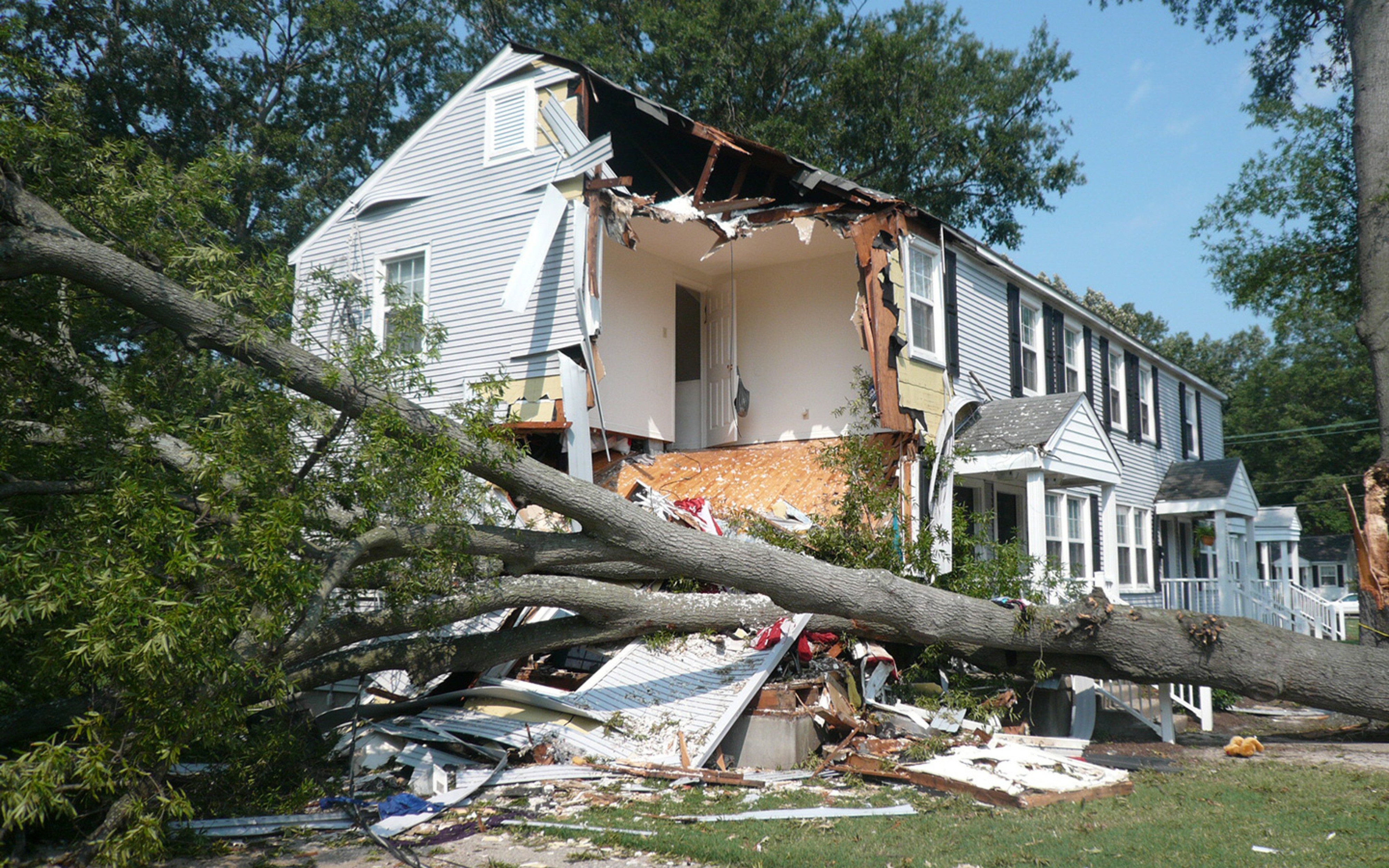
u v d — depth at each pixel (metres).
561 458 12.11
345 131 27.66
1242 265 17.11
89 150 8.16
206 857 5.95
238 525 5.90
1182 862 5.61
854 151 27.91
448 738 8.15
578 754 8.10
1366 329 12.27
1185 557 23.81
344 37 27.06
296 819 6.58
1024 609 9.50
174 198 8.10
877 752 8.32
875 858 5.69
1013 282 17.12
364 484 7.03
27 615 5.38
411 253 13.76
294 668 8.23
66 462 7.46
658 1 28.20
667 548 8.21
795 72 27.77
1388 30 12.66
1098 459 14.08
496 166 13.21
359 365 7.25
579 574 9.67
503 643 8.93
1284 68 19.73
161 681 5.28
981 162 27.88
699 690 8.66
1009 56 28.23
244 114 26.84
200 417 8.42
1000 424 13.75
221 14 25.16
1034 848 5.89
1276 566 27.03
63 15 22.94
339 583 7.26
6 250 6.62
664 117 12.45
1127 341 21.22
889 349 12.66
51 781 4.87
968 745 8.62
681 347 15.75
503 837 6.27
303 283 12.55
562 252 12.46
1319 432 50.34
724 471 13.09
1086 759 8.98
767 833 6.28
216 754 7.71
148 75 24.81
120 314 8.58
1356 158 12.81
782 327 14.68
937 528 11.03
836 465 11.31
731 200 12.78
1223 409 55.00
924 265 14.48
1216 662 9.47
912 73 27.02
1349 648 9.53
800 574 8.62
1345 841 6.05
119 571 5.31
